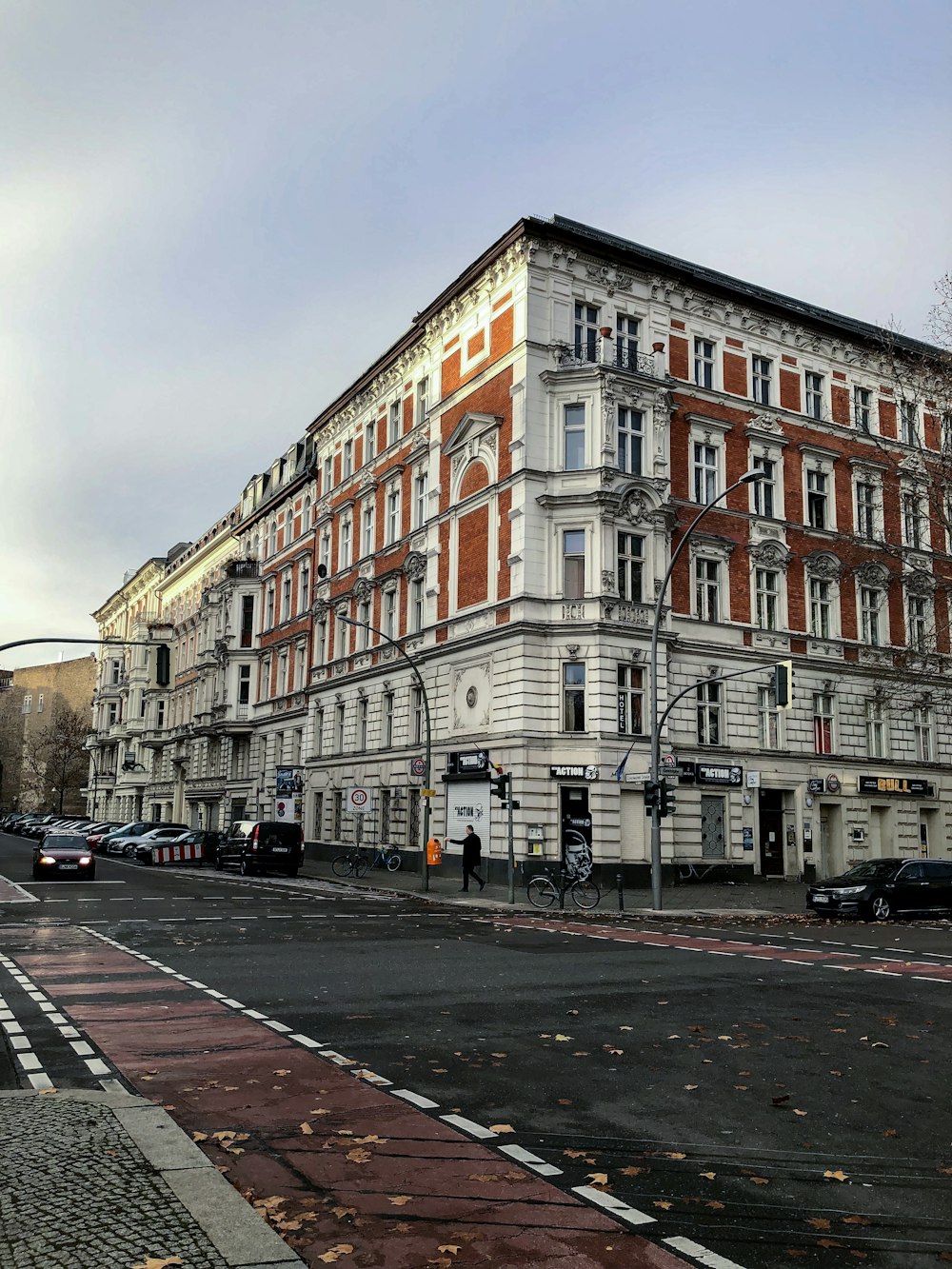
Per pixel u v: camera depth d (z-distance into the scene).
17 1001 10.98
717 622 34.50
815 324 38.78
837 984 12.91
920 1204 5.42
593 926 20.98
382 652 41.78
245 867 38.91
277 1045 8.95
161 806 76.12
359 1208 5.26
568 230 33.25
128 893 27.56
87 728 110.31
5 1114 6.41
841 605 38.25
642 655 31.78
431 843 31.56
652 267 34.88
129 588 92.81
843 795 37.03
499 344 34.31
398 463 41.50
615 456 32.41
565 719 31.16
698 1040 9.37
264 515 59.03
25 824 80.88
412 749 38.09
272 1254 4.46
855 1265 4.67
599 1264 4.64
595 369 32.22
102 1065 8.20
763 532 36.44
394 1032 9.57
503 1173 5.78
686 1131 6.62
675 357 35.47
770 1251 4.80
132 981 12.33
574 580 31.94
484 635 32.88
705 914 24.67
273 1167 5.85
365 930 18.83
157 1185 5.20
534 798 30.61
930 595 40.59
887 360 35.41
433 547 37.53
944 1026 10.16
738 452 36.28
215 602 64.81
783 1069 8.30
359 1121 6.73
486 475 34.53
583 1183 5.65
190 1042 9.04
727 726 34.38
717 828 33.69
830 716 37.47
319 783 46.78
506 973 13.44
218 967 13.62
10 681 137.75
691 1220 5.15
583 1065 8.34
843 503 38.97
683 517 34.41
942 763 40.44
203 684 64.88
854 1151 6.27
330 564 48.53
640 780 29.33
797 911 26.00
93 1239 4.54
